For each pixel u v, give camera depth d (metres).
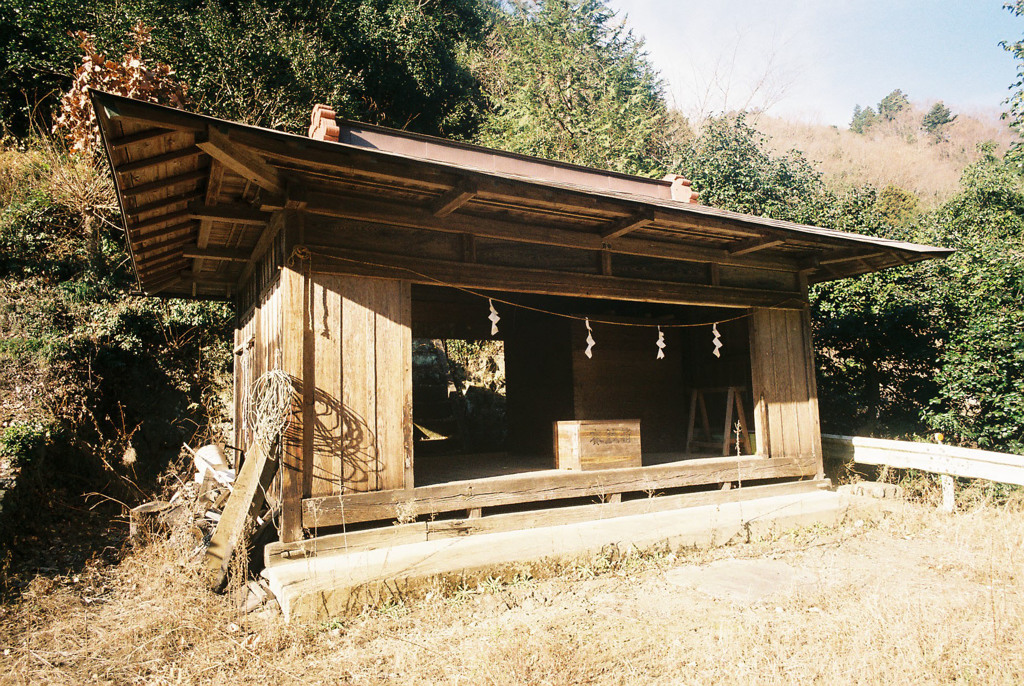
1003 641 3.59
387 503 5.16
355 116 13.40
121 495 8.13
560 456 6.62
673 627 4.20
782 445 7.43
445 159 6.43
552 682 3.36
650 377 8.95
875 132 49.47
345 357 5.12
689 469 6.75
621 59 18.84
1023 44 12.73
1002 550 5.47
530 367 9.11
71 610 4.72
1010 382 8.48
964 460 7.08
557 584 5.05
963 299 9.42
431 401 12.55
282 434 4.80
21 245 9.82
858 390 11.00
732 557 5.83
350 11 15.12
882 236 11.84
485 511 6.43
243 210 5.34
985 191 12.62
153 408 9.38
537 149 16.98
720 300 7.19
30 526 6.43
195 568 4.91
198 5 13.13
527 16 21.34
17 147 11.78
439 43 18.00
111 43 11.20
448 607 4.56
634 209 5.39
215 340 10.17
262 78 12.20
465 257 5.70
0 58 11.90
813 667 3.49
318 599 4.26
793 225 6.75
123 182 4.31
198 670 3.71
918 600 4.46
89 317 9.34
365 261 5.22
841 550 6.02
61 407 8.16
